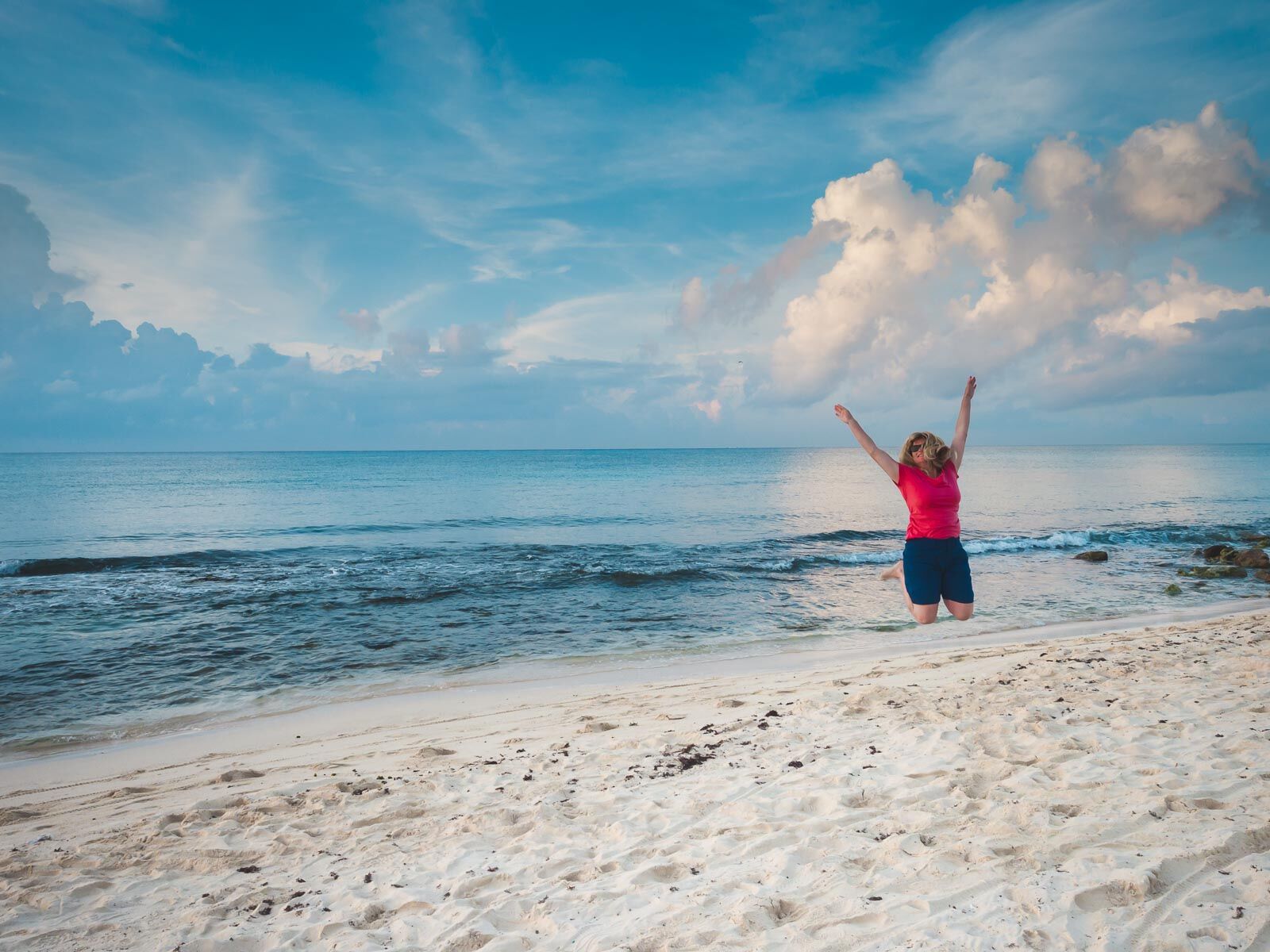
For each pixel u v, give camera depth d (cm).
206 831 535
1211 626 1199
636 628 1421
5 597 1662
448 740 786
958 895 327
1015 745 567
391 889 417
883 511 3997
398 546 2616
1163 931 276
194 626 1419
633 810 514
